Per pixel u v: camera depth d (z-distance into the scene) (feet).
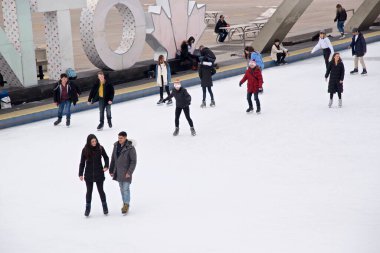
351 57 106.01
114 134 67.00
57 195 50.21
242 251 38.70
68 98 70.23
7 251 40.27
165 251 39.29
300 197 47.32
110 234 42.34
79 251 39.88
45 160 59.16
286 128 66.69
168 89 78.95
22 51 78.23
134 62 90.12
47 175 54.95
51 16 81.76
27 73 79.00
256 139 63.26
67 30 82.23
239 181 51.47
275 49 101.50
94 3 84.48
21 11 77.66
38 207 47.78
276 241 39.86
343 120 68.80
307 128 66.23
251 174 53.06
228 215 44.57
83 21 85.20
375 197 46.60
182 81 88.79
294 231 41.24
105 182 52.85
